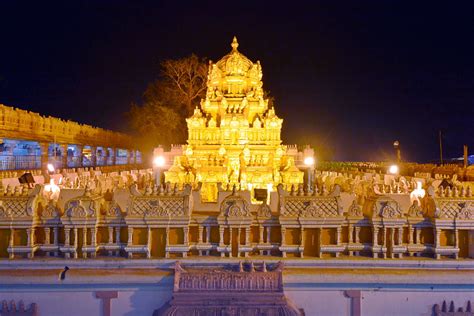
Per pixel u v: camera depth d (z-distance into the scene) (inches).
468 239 343.9
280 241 347.3
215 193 740.7
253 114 925.2
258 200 575.2
